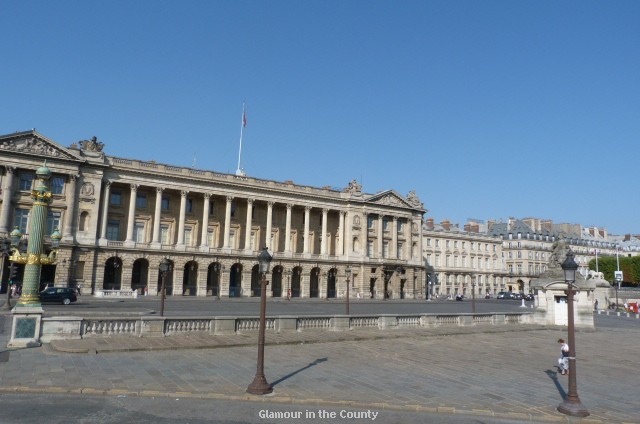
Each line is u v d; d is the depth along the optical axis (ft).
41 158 223.10
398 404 47.09
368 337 93.86
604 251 531.91
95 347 68.23
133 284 254.47
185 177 263.49
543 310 138.72
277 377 56.90
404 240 352.49
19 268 214.90
